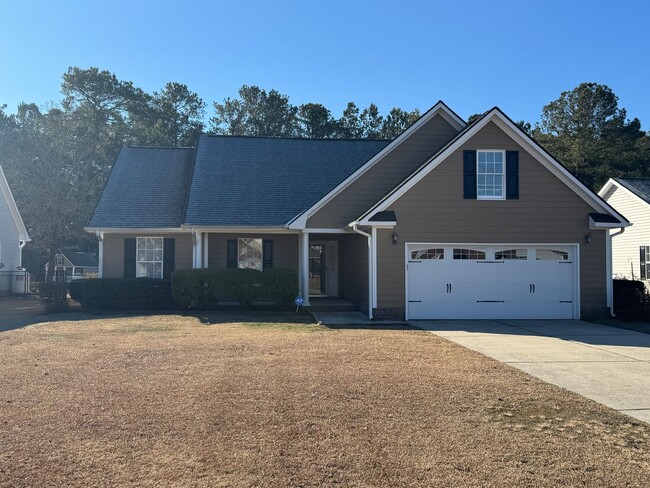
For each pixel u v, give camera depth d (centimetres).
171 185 2111
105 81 4656
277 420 595
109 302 1755
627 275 2839
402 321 1523
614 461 493
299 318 1567
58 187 2983
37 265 3816
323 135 5091
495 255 1595
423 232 1559
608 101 5134
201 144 2197
